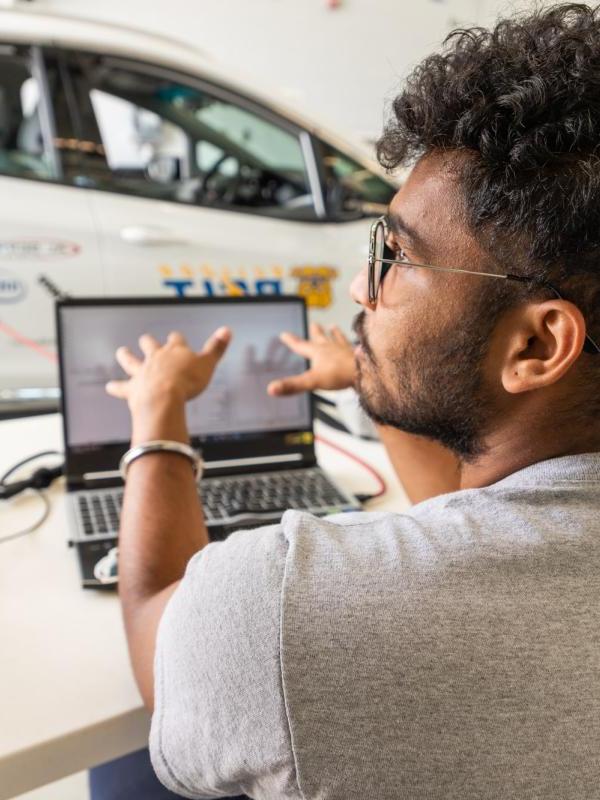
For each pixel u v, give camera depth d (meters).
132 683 0.63
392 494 1.05
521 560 0.42
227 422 1.09
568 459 0.48
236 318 1.12
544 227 0.44
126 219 2.33
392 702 0.39
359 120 4.81
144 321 1.08
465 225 0.47
